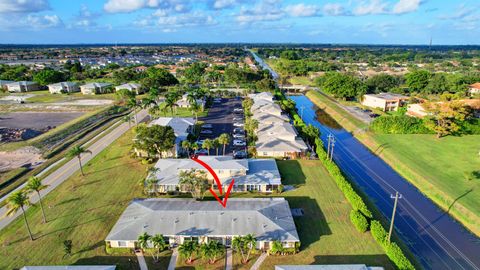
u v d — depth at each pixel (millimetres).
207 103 149250
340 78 162875
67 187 68125
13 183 70062
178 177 67125
